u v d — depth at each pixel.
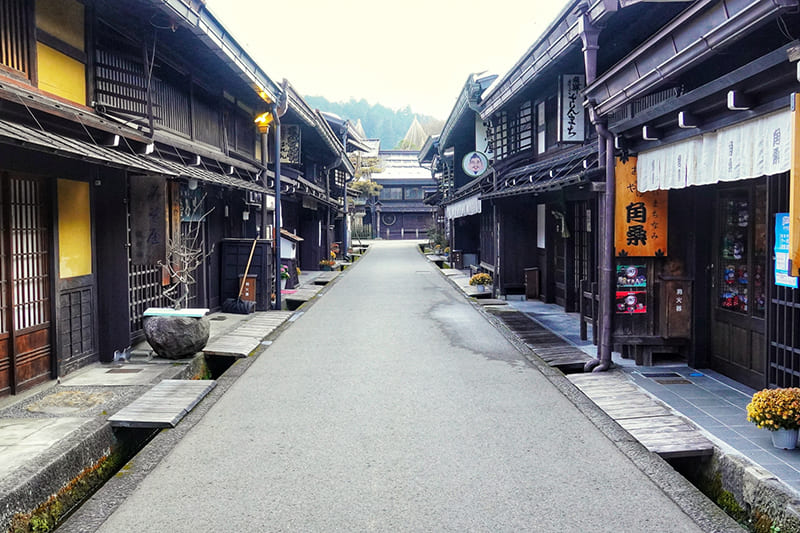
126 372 7.67
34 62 6.53
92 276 8.01
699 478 5.07
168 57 9.98
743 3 4.13
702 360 7.77
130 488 4.48
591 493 4.34
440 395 6.95
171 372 7.69
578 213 12.93
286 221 21.88
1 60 6.06
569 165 10.80
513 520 3.95
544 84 13.73
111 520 3.99
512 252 16.17
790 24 4.27
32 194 6.83
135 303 9.19
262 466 4.88
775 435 4.86
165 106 10.12
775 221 6.00
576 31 8.79
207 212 12.71
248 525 3.91
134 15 8.31
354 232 58.59
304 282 20.50
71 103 7.26
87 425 5.52
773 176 6.03
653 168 7.04
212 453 5.16
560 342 9.84
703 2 4.48
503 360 8.77
